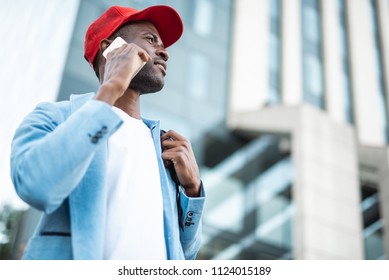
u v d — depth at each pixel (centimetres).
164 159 152
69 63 1101
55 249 119
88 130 114
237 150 1395
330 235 1229
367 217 1454
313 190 1252
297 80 1620
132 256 125
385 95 1864
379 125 1756
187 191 154
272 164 1423
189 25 1441
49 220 123
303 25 1767
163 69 166
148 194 135
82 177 121
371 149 1394
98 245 117
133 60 135
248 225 1296
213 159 1338
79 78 1103
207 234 1226
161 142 159
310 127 1331
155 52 167
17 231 818
